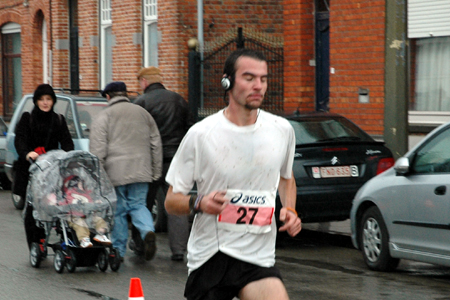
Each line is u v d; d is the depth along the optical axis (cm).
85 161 1401
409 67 2352
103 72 3700
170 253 1620
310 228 1883
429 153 1325
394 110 1664
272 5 3145
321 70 2633
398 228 1361
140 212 1484
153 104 1595
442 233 1263
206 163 713
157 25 3162
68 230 1405
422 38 2312
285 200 760
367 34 2347
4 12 4525
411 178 1339
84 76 3775
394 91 1659
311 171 1600
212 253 716
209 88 2952
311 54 2639
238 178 712
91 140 1463
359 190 1483
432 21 2252
